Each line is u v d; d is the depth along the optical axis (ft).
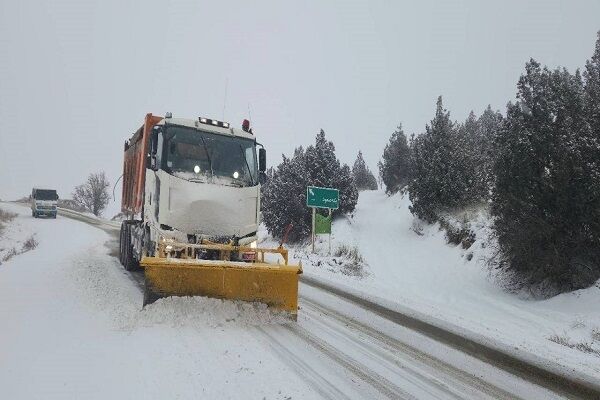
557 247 38.17
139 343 17.26
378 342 20.68
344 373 15.93
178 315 20.40
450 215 70.28
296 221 84.94
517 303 38.96
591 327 29.63
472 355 19.92
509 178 40.83
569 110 39.34
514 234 40.93
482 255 52.75
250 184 28.04
